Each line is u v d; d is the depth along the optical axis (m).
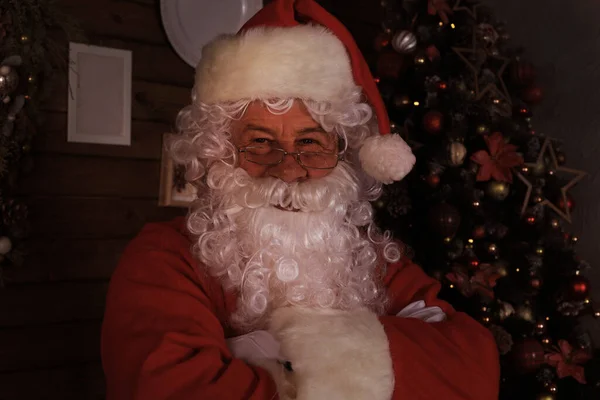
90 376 2.43
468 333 1.22
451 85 1.93
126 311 1.10
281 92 1.24
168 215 2.63
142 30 2.53
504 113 2.02
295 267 1.22
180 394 0.94
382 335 1.09
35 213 2.30
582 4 2.28
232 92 1.27
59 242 2.36
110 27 2.45
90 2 2.40
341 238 1.32
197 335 1.04
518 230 1.95
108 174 2.47
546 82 2.39
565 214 1.96
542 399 1.85
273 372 1.00
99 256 2.45
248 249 1.28
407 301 1.38
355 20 3.12
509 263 1.93
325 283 1.26
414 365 1.06
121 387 1.01
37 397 2.31
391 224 1.99
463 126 1.88
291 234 1.25
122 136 2.47
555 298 1.91
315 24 1.34
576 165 2.26
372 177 1.44
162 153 2.58
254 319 1.21
